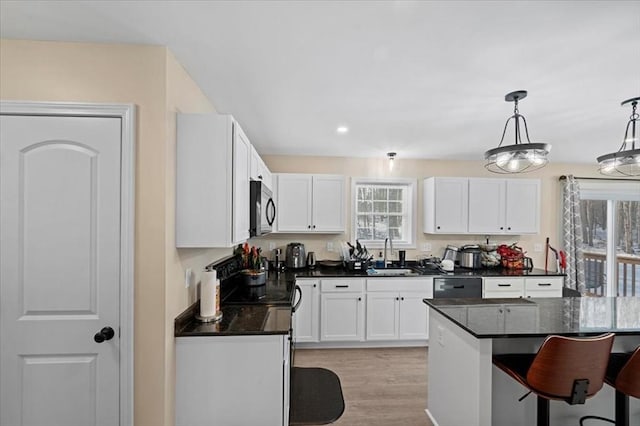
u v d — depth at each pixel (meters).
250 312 2.06
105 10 1.28
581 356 1.38
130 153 1.52
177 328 1.67
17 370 1.48
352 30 1.40
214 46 1.54
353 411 2.32
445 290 3.55
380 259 4.09
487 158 2.26
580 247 4.14
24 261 1.49
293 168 4.02
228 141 1.69
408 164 4.18
